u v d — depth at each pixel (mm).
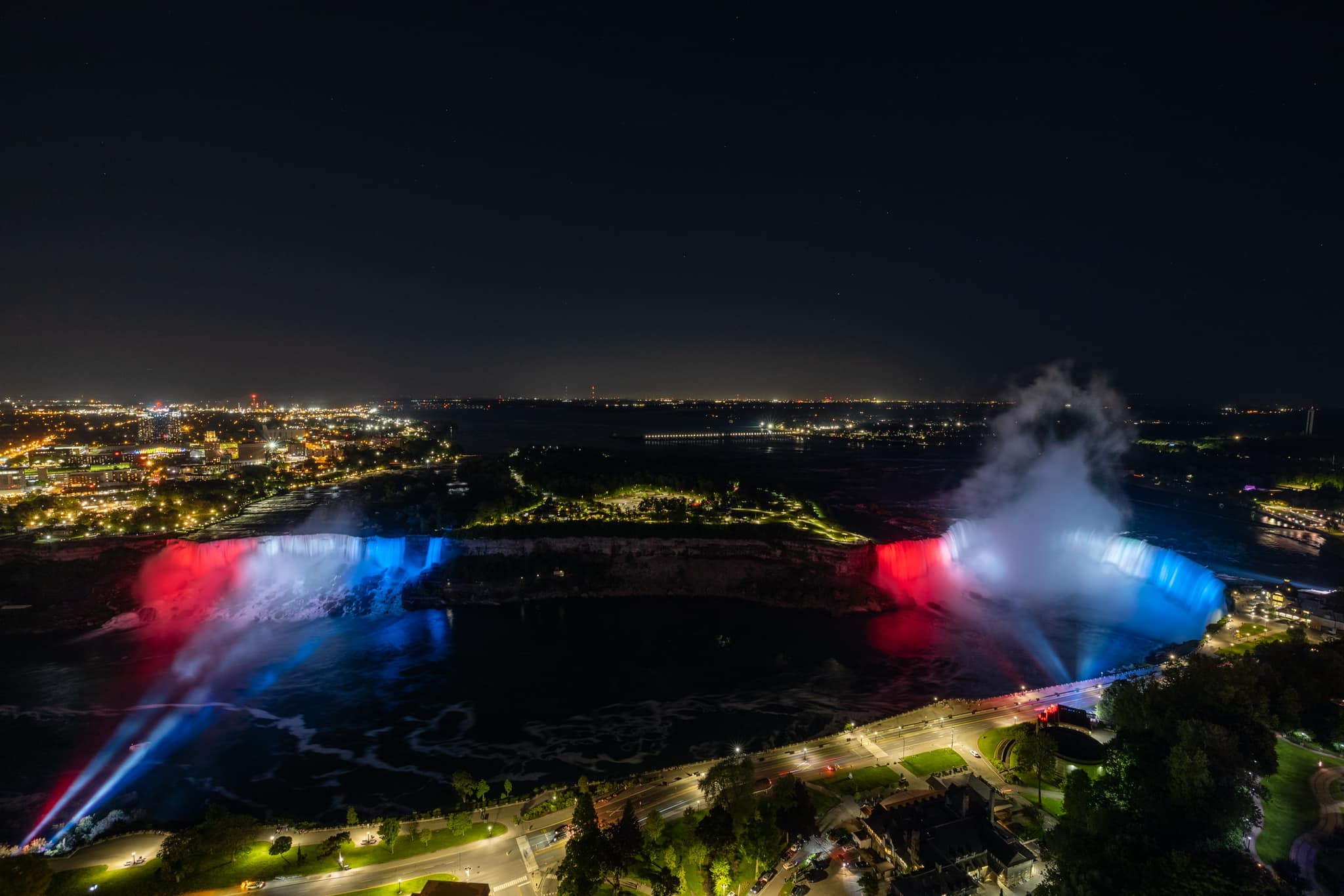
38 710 158750
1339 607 175500
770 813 94250
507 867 94000
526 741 145000
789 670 179375
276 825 106188
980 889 85062
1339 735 109438
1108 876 76500
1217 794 84875
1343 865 84750
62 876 94438
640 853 89438
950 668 179000
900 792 107188
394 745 143625
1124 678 148250
